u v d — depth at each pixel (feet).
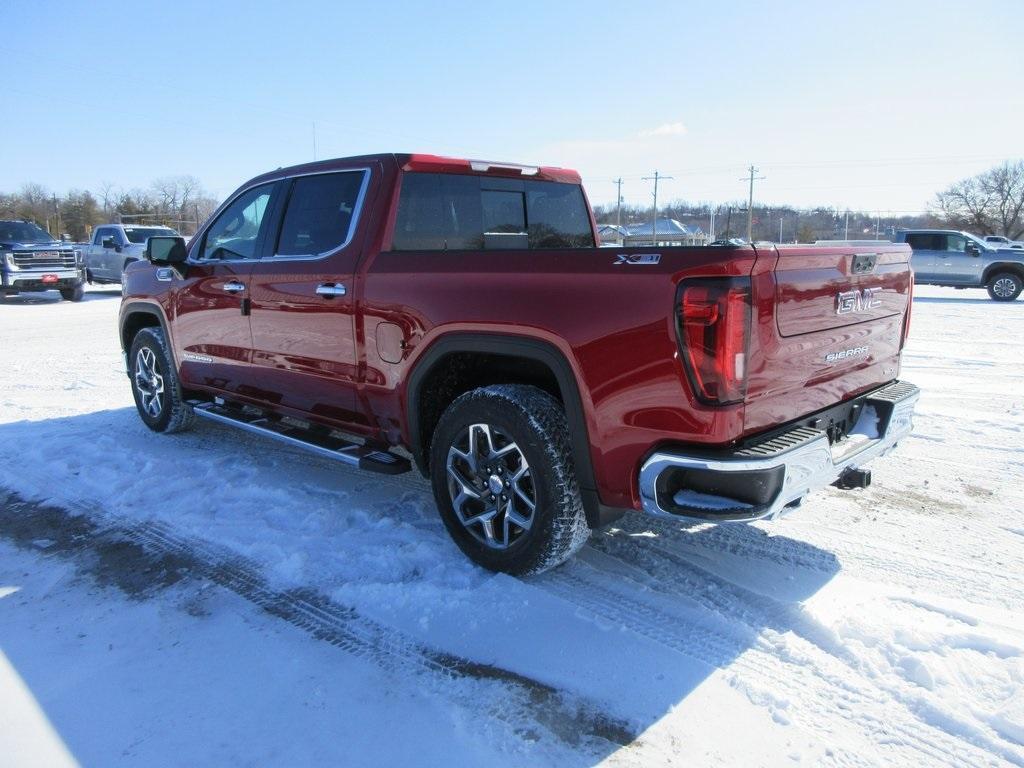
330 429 14.78
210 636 9.55
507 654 9.04
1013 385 23.94
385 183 12.35
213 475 15.46
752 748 7.47
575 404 9.65
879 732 7.68
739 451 8.71
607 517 10.14
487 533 10.93
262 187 14.74
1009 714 7.84
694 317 8.47
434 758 7.36
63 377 26.91
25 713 8.08
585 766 7.25
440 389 12.02
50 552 12.10
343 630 9.66
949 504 13.61
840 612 9.78
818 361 9.91
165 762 7.33
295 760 7.34
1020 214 212.02
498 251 10.46
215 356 15.80
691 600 10.19
